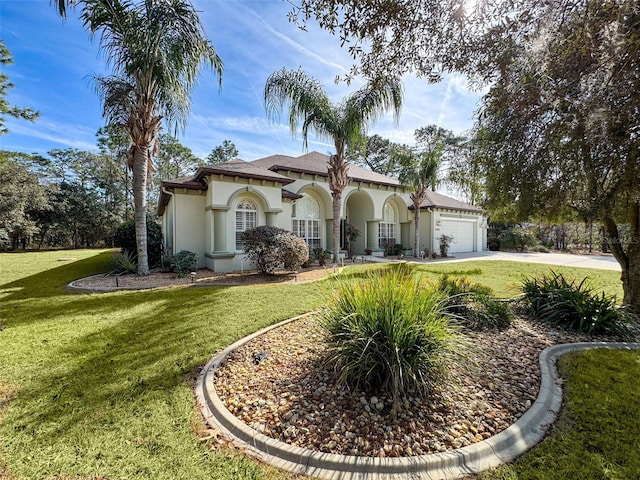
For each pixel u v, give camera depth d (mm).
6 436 2945
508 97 4559
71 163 37219
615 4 3074
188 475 2463
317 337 4977
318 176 19141
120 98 11797
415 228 20969
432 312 3854
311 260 15852
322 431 2939
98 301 8336
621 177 4422
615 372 4082
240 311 7191
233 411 3311
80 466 2570
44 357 4730
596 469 2439
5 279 12250
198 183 14852
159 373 4211
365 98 12469
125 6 9969
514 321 6199
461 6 3932
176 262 12734
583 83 3824
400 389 3332
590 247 27797
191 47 9984
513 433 2852
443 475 2438
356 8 3881
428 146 18812
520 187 5676
